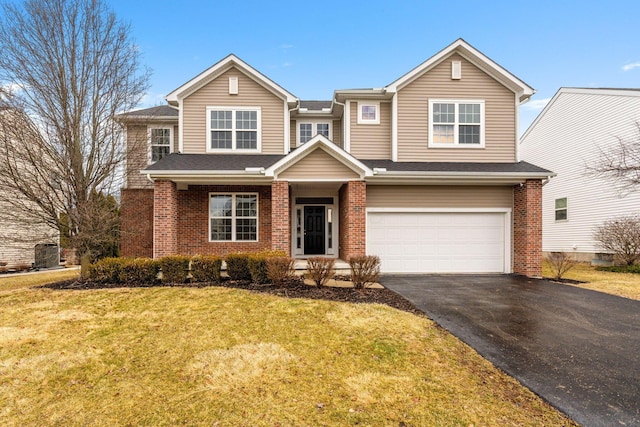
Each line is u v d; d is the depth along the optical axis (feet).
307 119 50.01
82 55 34.40
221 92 43.06
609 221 50.39
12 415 11.73
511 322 20.58
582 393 12.41
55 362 15.55
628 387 12.84
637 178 43.09
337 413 11.37
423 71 41.93
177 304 23.95
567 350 16.37
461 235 40.14
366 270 29.32
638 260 45.78
